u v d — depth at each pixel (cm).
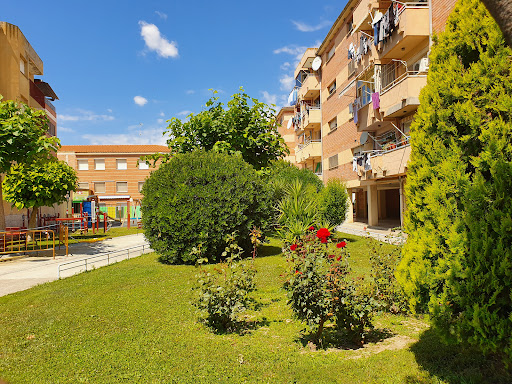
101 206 4606
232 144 1470
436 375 362
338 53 2780
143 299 692
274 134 1608
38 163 1633
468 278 312
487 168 319
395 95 1582
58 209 3312
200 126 1471
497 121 314
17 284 915
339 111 2783
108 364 410
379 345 471
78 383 367
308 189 1600
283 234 1293
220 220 1083
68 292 760
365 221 2811
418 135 387
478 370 363
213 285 545
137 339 490
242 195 1120
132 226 3675
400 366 390
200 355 433
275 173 1906
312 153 3300
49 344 473
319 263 452
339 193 1633
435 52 385
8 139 1292
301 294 446
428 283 343
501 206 301
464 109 339
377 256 683
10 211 2102
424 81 1484
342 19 2608
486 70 331
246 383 363
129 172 4838
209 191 1091
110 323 554
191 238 1071
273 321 573
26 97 2306
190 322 564
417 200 376
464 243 319
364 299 461
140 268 1027
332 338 489
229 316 515
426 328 531
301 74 3753
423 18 1500
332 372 380
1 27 2091
